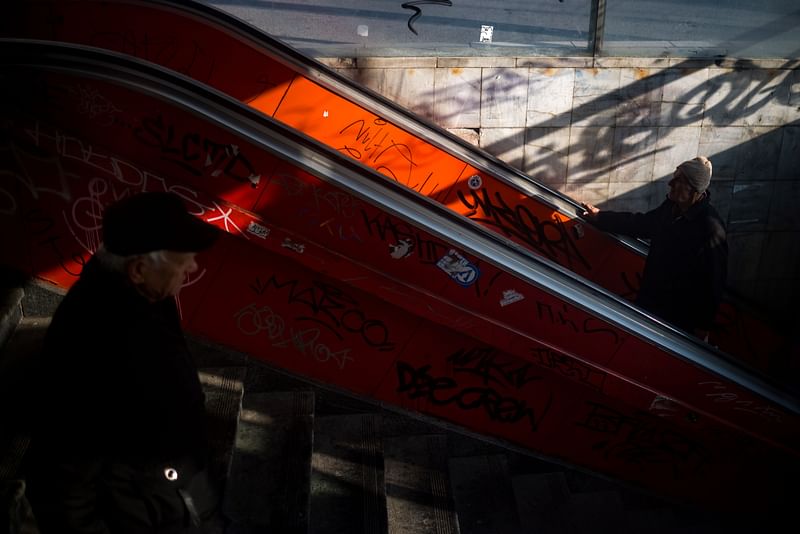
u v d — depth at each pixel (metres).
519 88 5.70
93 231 3.32
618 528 4.57
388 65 5.56
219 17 4.51
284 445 3.38
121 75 3.00
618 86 5.76
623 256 5.61
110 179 3.21
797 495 4.97
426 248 3.51
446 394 4.12
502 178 5.32
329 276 3.50
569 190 6.07
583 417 4.41
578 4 5.55
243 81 4.74
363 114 5.00
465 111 5.74
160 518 1.75
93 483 1.66
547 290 3.71
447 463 3.99
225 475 2.93
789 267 6.47
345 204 3.34
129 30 4.41
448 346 3.96
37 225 3.31
